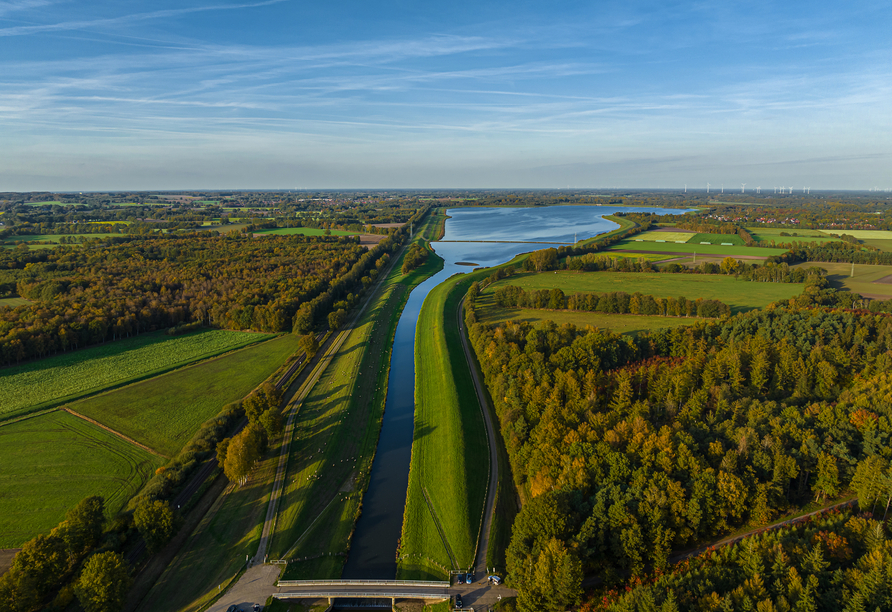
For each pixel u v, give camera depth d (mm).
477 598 70812
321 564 78875
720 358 124625
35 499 89438
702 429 91375
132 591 71750
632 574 68312
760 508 74500
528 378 118438
